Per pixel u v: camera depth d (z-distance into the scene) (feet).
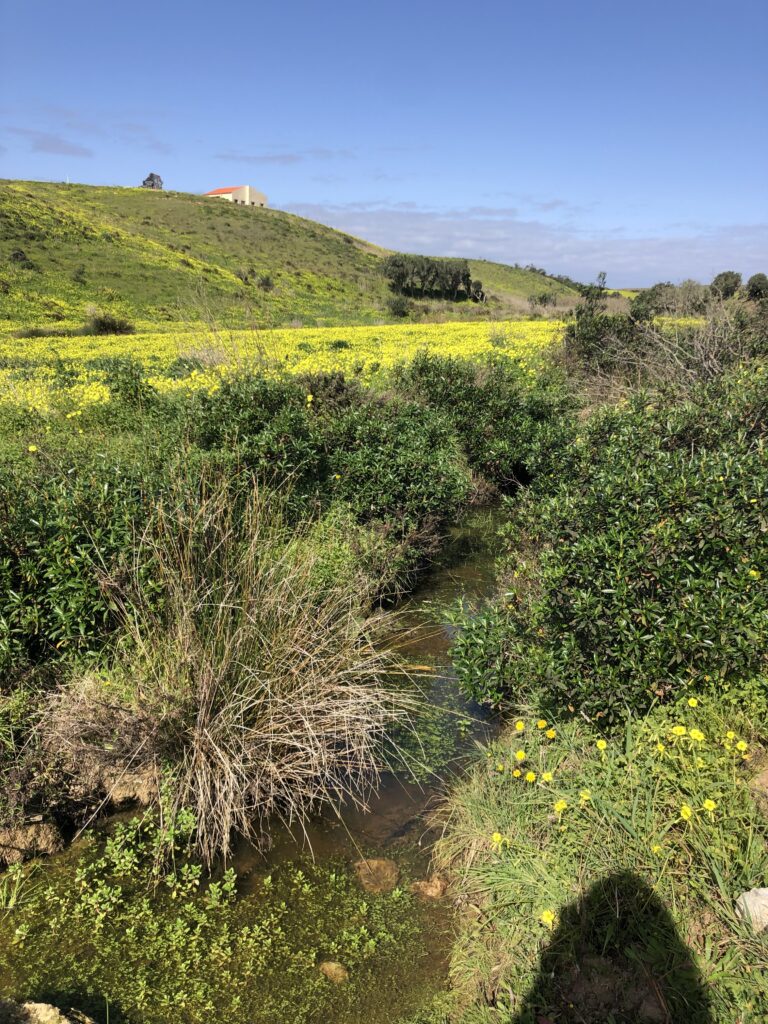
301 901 9.43
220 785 10.35
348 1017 7.86
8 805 9.84
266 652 11.47
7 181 224.33
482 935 8.52
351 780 11.66
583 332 42.52
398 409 26.05
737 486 12.26
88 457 16.34
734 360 28.14
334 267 217.56
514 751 11.05
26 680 11.57
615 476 13.30
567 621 11.27
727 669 10.39
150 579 12.16
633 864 8.38
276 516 15.70
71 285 129.49
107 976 8.30
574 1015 7.18
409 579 20.06
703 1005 6.93
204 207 249.34
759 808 8.68
